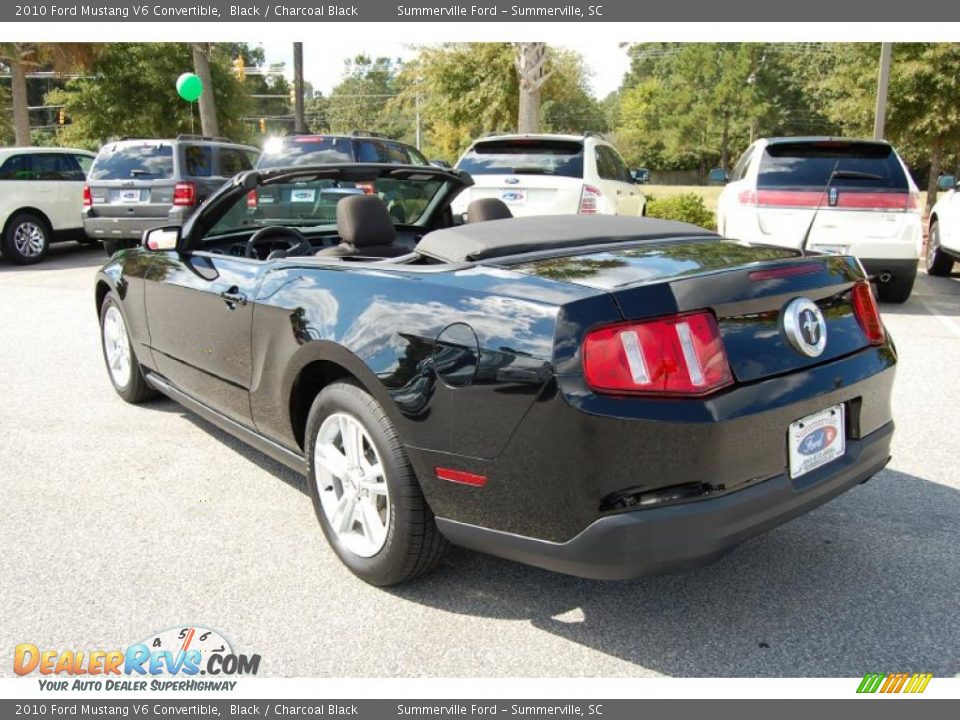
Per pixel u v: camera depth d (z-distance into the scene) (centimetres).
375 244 378
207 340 379
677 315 232
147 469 407
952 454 423
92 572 305
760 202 800
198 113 3222
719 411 229
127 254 472
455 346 252
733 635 267
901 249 782
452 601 288
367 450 296
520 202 836
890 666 250
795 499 250
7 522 347
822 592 291
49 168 1221
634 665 252
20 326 750
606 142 960
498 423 241
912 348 655
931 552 319
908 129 1625
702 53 6844
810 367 258
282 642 264
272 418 340
